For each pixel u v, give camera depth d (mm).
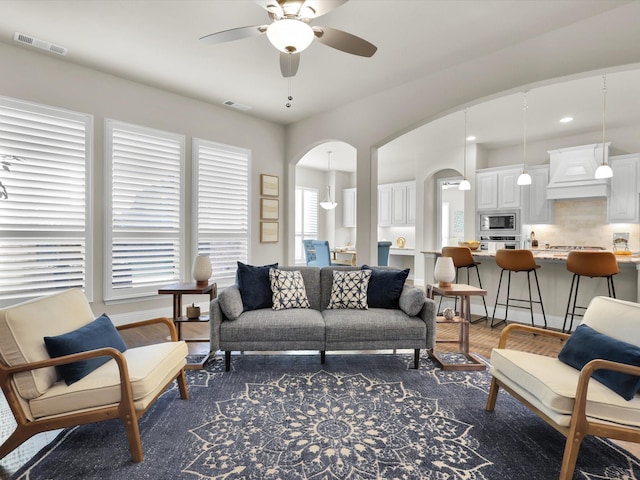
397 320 2973
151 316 4484
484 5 2738
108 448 1890
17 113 3492
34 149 3580
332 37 2400
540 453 1870
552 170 6250
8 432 2084
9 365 1709
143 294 4375
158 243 4496
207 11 2863
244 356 3332
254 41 3330
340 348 2916
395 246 9156
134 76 4121
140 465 1750
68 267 3803
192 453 1844
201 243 4934
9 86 3438
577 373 1907
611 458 1841
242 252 5406
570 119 5402
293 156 5848
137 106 4297
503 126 5773
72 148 3814
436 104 3943
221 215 5160
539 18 2902
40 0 2725
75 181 3838
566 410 1656
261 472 1701
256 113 5383
